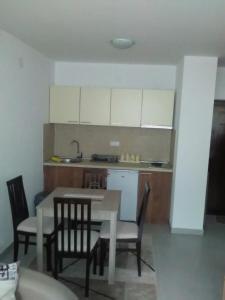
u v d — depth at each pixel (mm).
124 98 4645
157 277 3059
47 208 2912
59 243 2838
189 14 2398
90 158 5191
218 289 2887
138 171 4492
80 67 4988
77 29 2953
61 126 5172
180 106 4074
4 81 3211
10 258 3311
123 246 3754
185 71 3984
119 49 3773
